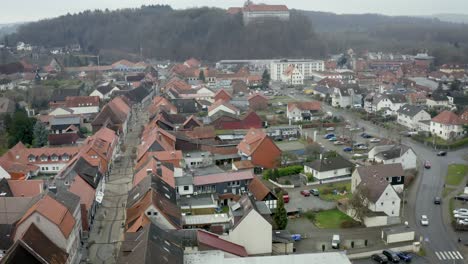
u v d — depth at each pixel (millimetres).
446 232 86812
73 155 120688
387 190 90812
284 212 84312
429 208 97250
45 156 120688
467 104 186250
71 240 73625
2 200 80125
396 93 190250
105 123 146875
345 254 68688
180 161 108750
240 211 82812
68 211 74250
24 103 188375
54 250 66625
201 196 97812
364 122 173375
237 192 100125
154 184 85438
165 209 79188
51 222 68375
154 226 68500
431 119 156125
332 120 171375
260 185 96812
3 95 195500
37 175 119062
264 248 76812
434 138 147750
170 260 61781
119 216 92250
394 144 129375
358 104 197750
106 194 103875
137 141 151125
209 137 143250
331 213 94562
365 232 86000
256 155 118688
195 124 154625
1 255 70750
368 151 133500
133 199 84312
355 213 90438
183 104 187000
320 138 151000
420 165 124625
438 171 119812
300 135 152375
